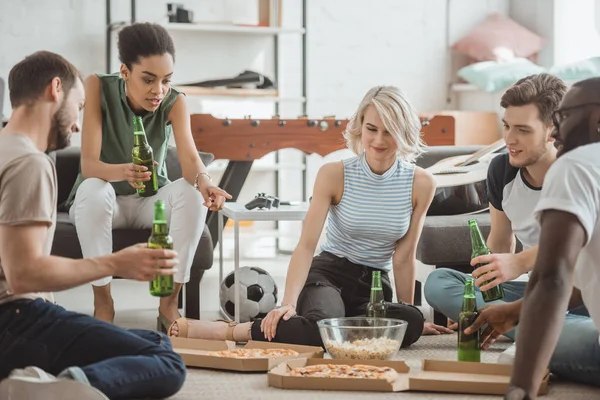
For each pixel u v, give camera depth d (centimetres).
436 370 276
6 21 684
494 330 285
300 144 516
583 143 221
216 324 331
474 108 775
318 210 339
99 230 365
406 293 354
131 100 373
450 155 482
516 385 192
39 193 216
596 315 222
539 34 770
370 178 343
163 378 236
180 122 379
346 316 350
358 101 771
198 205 369
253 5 739
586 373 264
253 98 706
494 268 280
